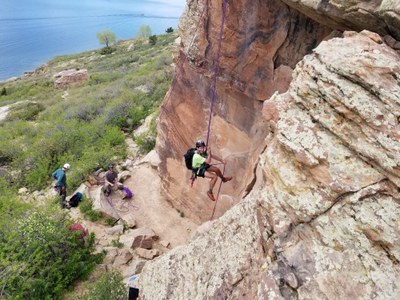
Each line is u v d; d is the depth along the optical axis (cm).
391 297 285
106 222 931
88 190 1061
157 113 1500
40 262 697
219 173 637
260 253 441
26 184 1238
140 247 839
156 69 2627
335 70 329
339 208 326
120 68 3309
